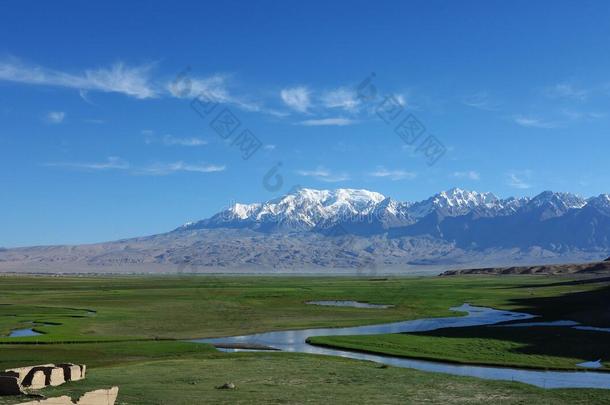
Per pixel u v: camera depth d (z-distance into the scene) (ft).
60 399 104.63
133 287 629.51
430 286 632.38
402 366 182.50
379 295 488.85
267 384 141.28
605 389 141.18
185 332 260.83
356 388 138.21
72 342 220.84
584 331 248.52
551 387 148.97
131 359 187.21
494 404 123.65
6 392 112.98
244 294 492.54
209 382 142.41
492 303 408.46
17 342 218.18
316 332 265.13
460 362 187.32
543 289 542.98
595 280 601.62
